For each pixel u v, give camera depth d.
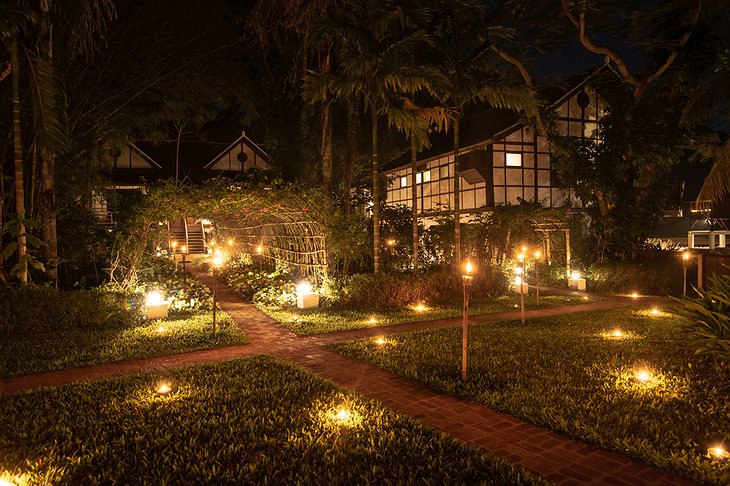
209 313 12.50
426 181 28.64
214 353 8.53
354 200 20.52
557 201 24.34
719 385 6.34
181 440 4.85
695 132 19.98
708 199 10.74
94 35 14.66
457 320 11.69
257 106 23.50
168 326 10.69
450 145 25.80
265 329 10.68
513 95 13.41
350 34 11.47
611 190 18.50
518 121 21.92
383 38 12.25
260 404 5.83
